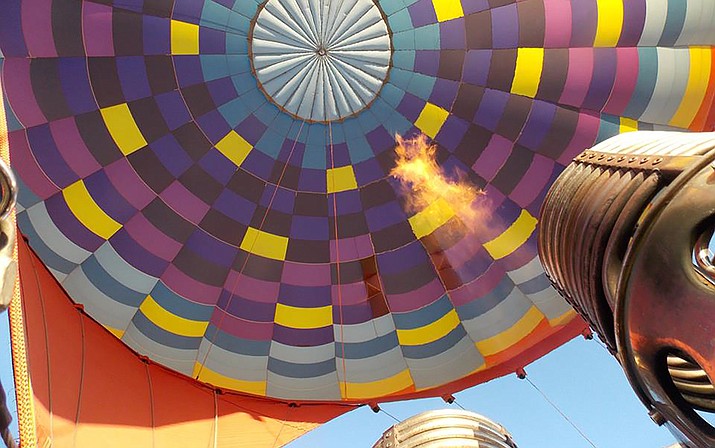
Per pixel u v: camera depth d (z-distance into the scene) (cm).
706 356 465
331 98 1175
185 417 1159
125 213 1207
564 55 1129
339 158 1233
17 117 1070
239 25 1114
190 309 1248
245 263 1268
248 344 1270
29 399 572
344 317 1298
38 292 1067
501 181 1222
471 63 1141
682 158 535
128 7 1080
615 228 557
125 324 1209
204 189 1224
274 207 1255
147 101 1149
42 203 1142
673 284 487
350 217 1270
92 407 1029
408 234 1275
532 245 1238
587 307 626
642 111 1152
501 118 1172
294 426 1244
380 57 1145
